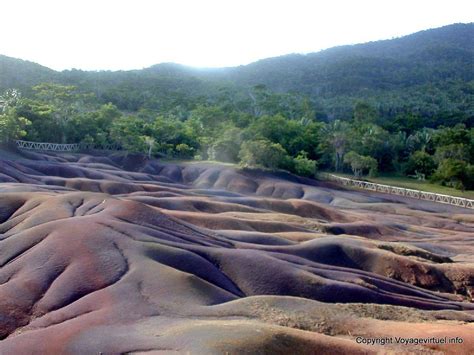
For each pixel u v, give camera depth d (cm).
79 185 5591
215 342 1698
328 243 3803
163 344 1747
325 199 7469
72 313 2181
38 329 2070
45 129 8638
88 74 18738
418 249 4238
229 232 3884
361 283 3108
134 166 8588
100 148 9144
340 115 15275
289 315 2242
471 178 8956
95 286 2391
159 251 2770
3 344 1891
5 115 7450
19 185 4584
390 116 14500
